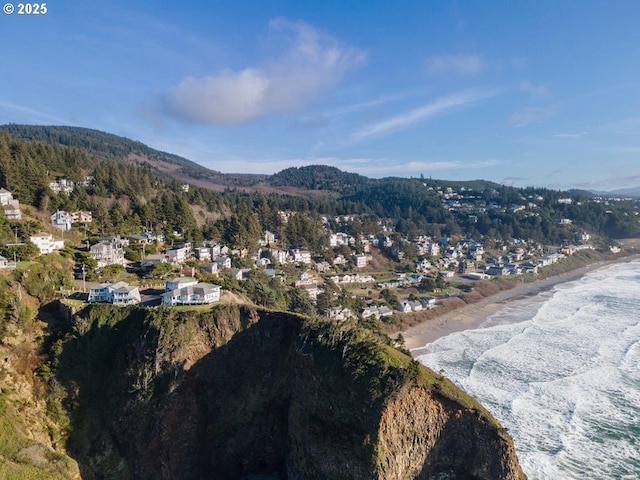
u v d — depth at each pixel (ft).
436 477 160.66
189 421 182.70
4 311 190.70
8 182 328.49
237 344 200.03
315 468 162.50
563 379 247.70
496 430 156.56
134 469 171.94
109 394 184.03
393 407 153.38
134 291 222.07
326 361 171.94
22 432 156.87
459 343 316.40
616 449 184.03
